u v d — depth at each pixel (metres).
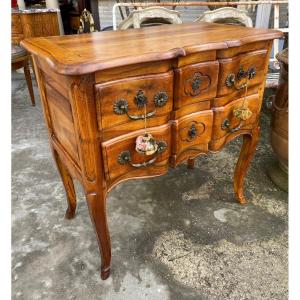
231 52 1.01
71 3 3.98
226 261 1.21
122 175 0.98
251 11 2.80
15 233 1.34
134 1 3.00
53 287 1.11
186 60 0.92
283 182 1.62
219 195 1.58
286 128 1.46
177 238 1.31
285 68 1.40
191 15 3.10
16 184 1.68
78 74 0.71
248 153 1.38
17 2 2.90
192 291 1.09
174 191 1.62
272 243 1.29
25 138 2.17
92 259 1.22
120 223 1.40
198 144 1.12
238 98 1.16
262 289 1.10
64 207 1.51
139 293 1.08
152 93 0.89
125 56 0.79
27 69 2.52
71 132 0.91
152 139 0.90
